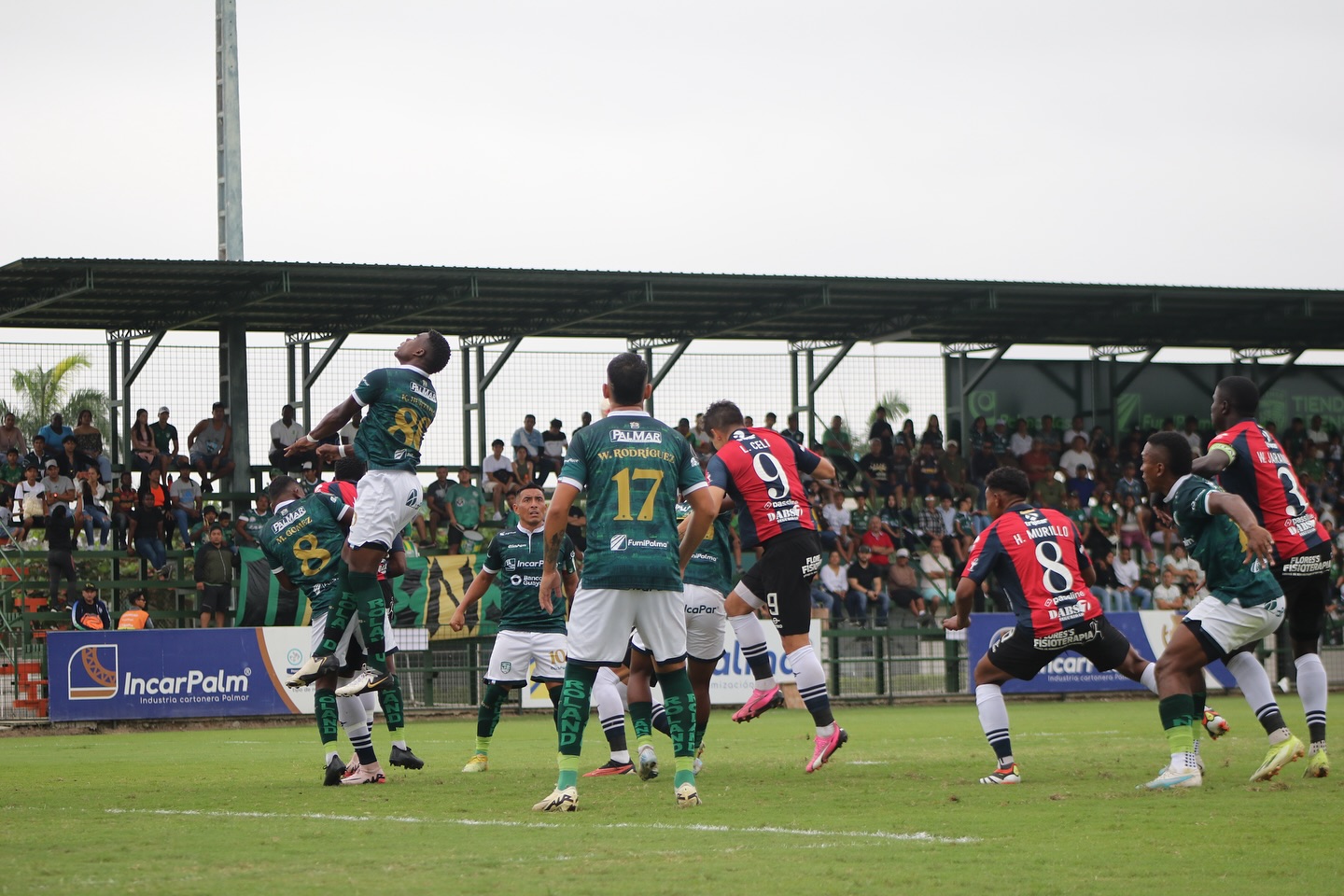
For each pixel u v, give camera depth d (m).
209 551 40.00
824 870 10.51
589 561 14.10
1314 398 55.16
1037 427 52.00
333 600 18.12
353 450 19.05
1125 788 16.08
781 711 40.22
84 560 42.16
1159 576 49.94
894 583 46.34
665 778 18.44
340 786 17.77
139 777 19.80
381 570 19.77
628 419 14.20
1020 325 49.38
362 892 9.71
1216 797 14.84
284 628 36.50
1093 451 51.88
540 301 41.97
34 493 41.19
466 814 14.27
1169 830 12.52
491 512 44.41
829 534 45.66
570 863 10.89
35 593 41.16
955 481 50.00
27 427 43.59
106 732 34.22
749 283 41.16
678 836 12.39
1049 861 10.91
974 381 51.31
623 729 19.22
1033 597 16.53
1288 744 16.28
